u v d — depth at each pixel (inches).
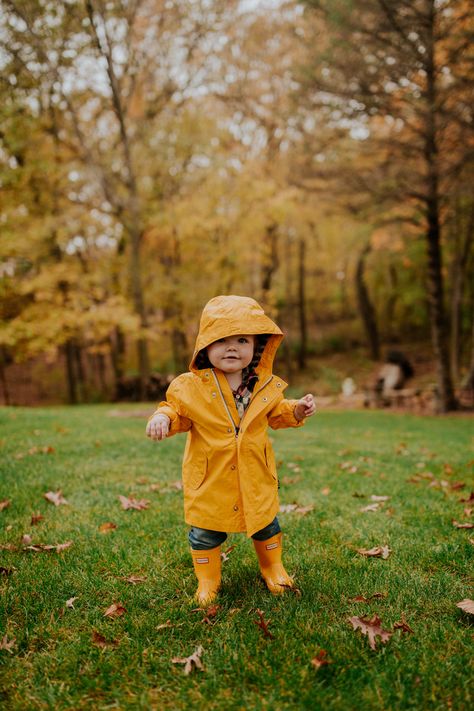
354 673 74.4
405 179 439.5
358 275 959.0
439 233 486.9
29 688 73.4
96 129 652.7
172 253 730.8
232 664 77.2
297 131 563.2
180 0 530.6
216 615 91.0
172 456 221.0
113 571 108.3
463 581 103.7
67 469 192.4
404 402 601.0
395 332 1125.7
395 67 392.8
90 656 79.9
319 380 850.1
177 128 621.0
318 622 88.1
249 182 623.8
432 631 84.5
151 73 581.3
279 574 100.3
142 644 82.8
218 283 670.5
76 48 498.0
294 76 426.3
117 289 674.8
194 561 98.8
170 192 656.4
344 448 258.7
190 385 96.6
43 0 465.7
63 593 99.4
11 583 102.8
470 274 778.8
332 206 499.5
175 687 73.2
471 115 401.7
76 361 844.6
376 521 139.7
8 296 565.9
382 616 89.8
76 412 420.5
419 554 116.2
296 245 939.3
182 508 149.6
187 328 700.7
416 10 377.4
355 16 382.0
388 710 67.4
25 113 534.6
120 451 228.1
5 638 83.1
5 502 149.5
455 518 140.6
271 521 95.3
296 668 75.5
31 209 587.8
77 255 663.1
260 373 99.2
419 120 429.4
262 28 641.0
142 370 649.6
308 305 1184.2
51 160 575.8
